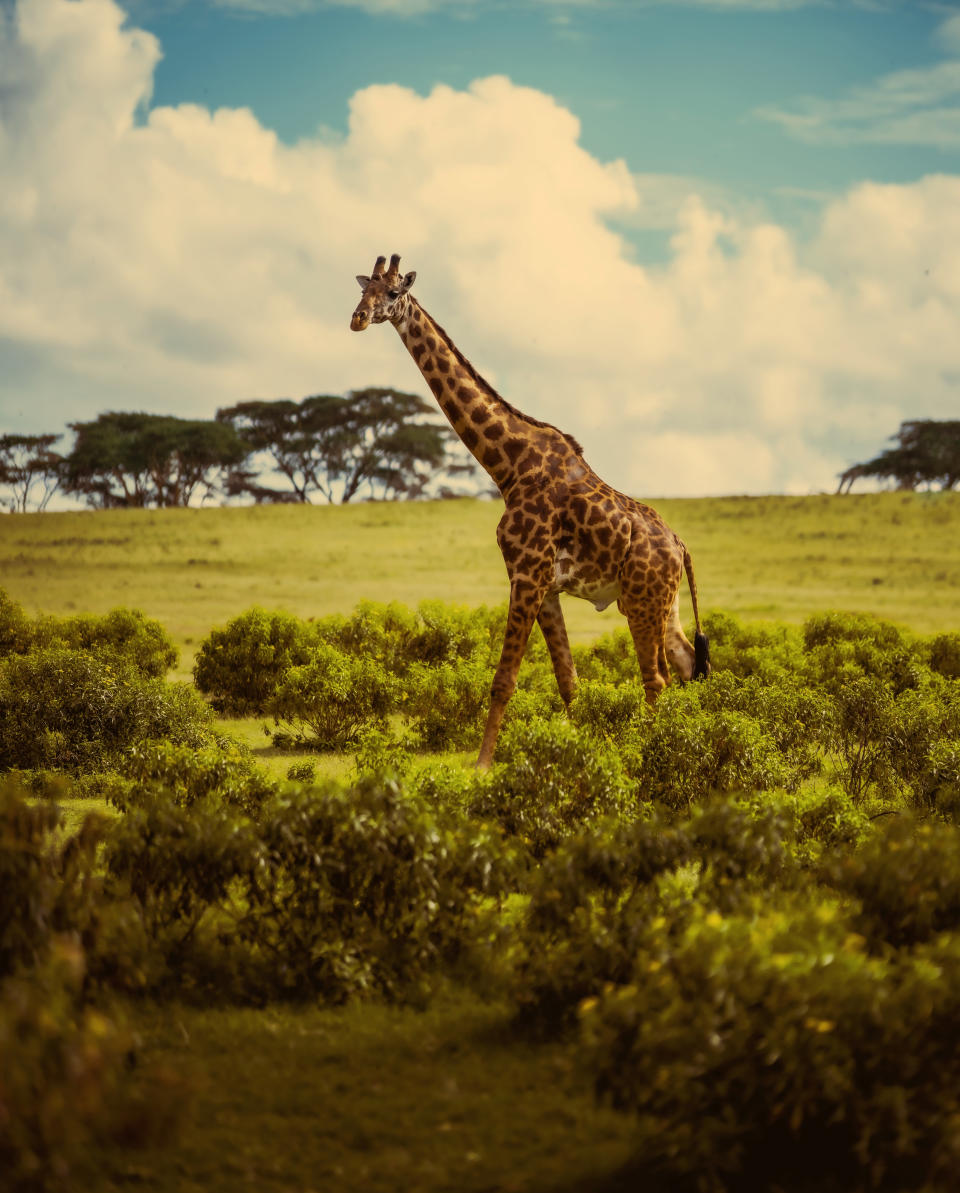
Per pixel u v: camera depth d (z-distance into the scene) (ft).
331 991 17.78
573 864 17.71
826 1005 12.35
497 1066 15.46
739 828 19.16
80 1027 12.55
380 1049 15.94
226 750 31.24
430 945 18.24
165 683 40.60
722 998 12.39
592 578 37.81
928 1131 12.37
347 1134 13.66
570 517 37.37
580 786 24.71
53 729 36.32
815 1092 12.11
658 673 39.27
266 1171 12.83
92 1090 10.38
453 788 24.44
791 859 19.76
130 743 36.63
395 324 38.78
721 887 18.02
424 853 18.19
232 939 18.61
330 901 18.63
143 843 18.26
